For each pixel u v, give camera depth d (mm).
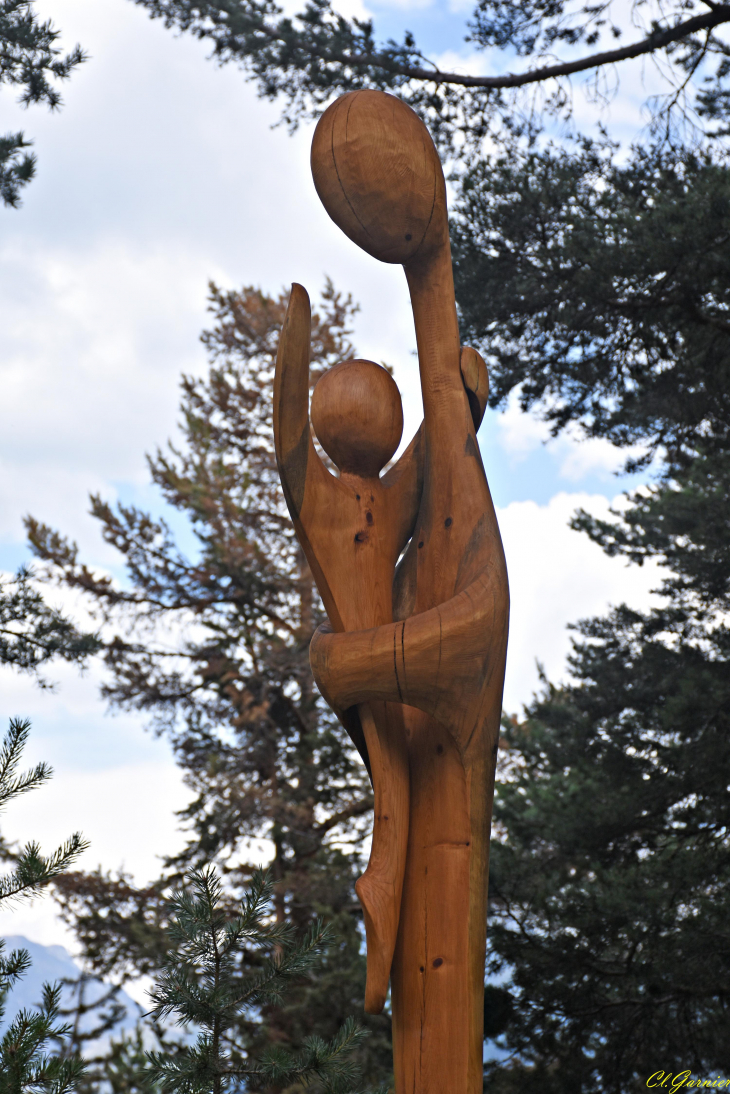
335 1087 2525
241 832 11859
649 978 5852
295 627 12922
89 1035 10531
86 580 12898
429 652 1541
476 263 6172
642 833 7273
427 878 1591
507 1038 6129
